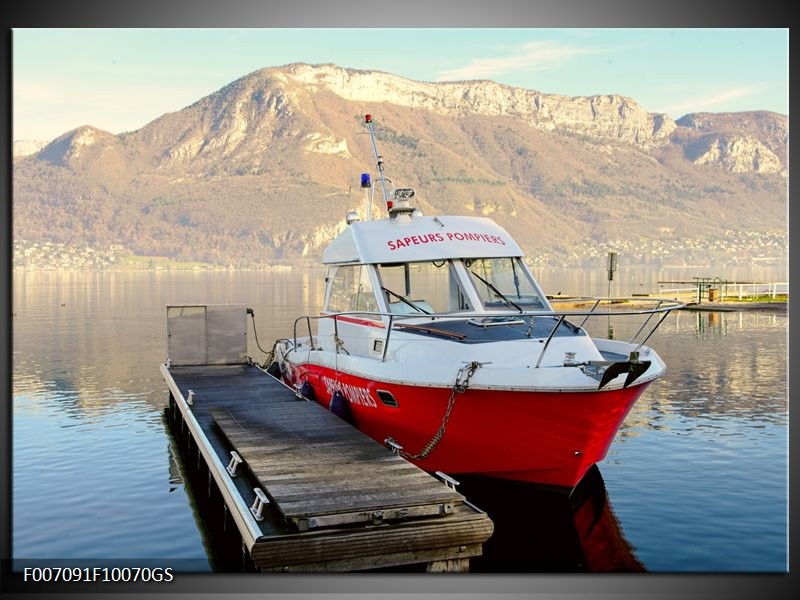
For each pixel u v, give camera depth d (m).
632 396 8.03
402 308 9.52
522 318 9.17
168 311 14.24
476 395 8.00
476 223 10.15
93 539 8.04
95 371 19.50
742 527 8.13
